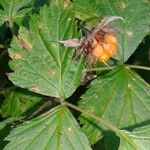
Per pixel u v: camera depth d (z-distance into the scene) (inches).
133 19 12.1
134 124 11.1
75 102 11.5
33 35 10.6
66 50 10.6
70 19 10.8
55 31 10.7
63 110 10.4
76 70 10.6
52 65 10.6
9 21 11.4
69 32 10.7
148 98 11.4
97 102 11.0
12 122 10.8
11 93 11.4
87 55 10.4
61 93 10.6
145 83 11.5
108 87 11.2
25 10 11.6
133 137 10.5
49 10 10.8
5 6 11.5
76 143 10.1
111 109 11.1
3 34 12.2
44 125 10.2
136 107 11.3
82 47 10.4
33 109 11.2
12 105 11.3
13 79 10.5
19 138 10.0
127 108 11.2
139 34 12.0
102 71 11.4
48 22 10.7
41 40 10.7
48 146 10.0
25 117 10.9
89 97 11.1
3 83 11.6
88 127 10.9
